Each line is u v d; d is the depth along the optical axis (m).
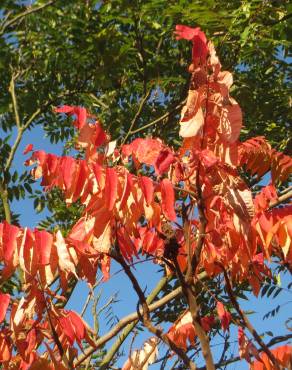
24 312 2.97
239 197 2.79
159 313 6.12
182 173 2.92
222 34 6.45
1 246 2.90
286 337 3.73
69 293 5.89
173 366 3.66
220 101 2.71
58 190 7.39
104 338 4.79
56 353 3.33
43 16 7.35
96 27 7.20
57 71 7.62
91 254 2.90
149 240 3.22
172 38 7.00
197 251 2.83
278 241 2.81
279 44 6.86
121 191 2.84
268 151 3.32
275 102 7.31
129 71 7.57
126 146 3.00
